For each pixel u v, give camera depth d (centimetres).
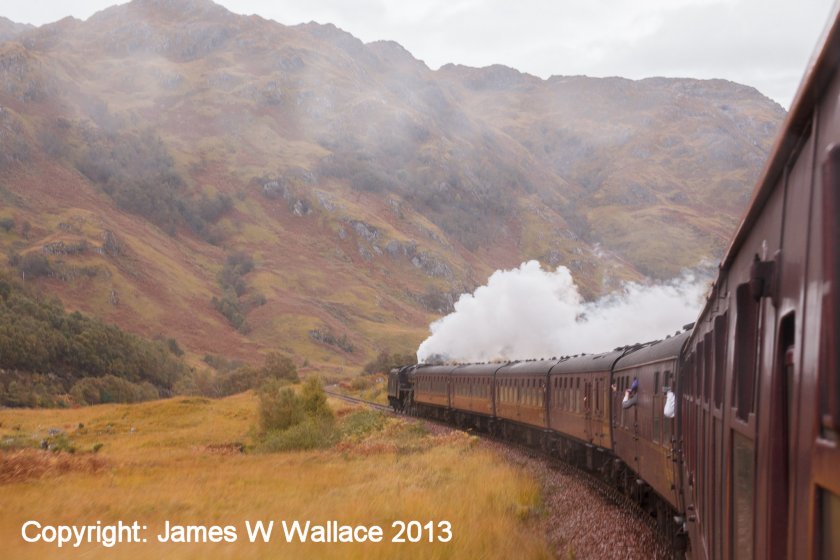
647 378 1609
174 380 14375
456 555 1318
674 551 1393
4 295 14475
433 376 5359
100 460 3005
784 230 392
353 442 4062
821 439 284
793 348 351
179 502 1972
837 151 248
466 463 2700
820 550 292
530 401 3303
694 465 974
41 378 11475
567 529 1695
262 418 4675
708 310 809
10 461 2628
